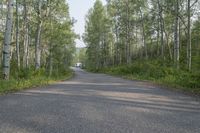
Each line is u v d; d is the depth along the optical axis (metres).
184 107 9.49
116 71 46.72
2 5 35.22
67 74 41.38
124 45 58.53
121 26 48.22
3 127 6.10
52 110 8.22
